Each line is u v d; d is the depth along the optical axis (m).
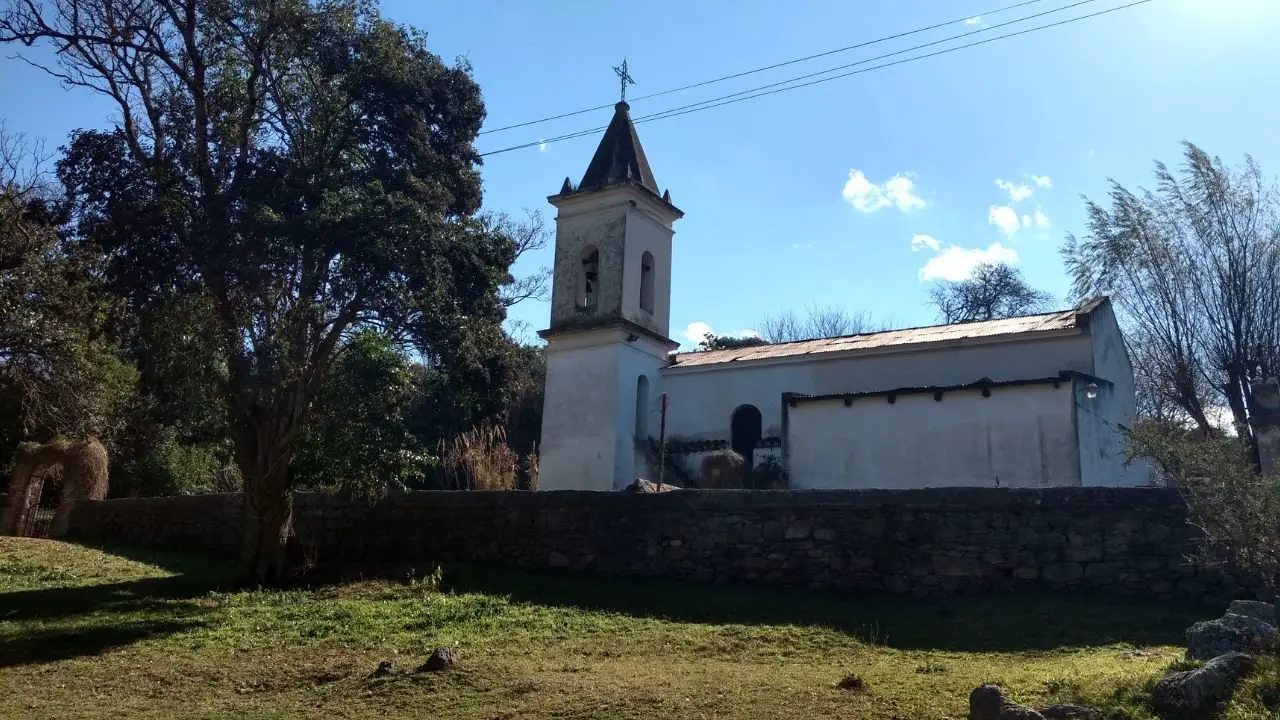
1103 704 6.61
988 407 18.69
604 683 8.77
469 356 14.75
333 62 14.55
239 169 13.92
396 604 13.34
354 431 15.37
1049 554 12.34
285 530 15.64
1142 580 11.77
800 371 22.94
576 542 15.71
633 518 15.31
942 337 22.02
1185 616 10.67
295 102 15.04
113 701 9.09
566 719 7.73
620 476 22.39
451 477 28.66
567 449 23.17
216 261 13.05
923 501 13.15
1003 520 12.69
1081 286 27.78
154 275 13.20
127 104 14.91
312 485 16.78
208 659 10.66
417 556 17.19
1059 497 12.41
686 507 14.89
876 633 10.87
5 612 13.12
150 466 28.09
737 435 23.75
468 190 15.48
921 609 11.98
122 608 13.42
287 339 13.97
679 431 24.22
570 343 23.81
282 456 15.23
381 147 14.64
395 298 13.59
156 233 13.24
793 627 11.33
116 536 22.09
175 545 20.86
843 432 20.19
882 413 19.84
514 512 16.45
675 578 14.62
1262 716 5.84
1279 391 12.77
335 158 14.66
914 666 9.14
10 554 18.03
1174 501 11.77
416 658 10.29
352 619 12.42
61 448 23.48
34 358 15.55
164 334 13.95
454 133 15.48
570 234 24.58
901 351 21.62
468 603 13.14
